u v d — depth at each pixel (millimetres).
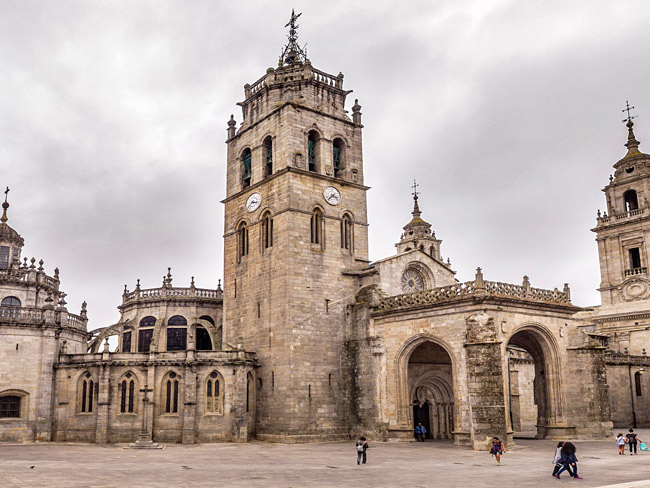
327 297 62500
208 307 75875
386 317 58562
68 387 62031
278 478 32625
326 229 64375
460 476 32938
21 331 62188
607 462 38188
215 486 29469
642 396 76500
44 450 51562
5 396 60562
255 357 62250
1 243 75500
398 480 31500
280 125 65500
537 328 53719
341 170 68875
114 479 32250
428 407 61562
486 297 49062
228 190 71562
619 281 88938
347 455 45562
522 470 35375
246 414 58938
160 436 58375
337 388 61000
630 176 90500
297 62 70812
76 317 70000
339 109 70312
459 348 50875
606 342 84938
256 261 64938
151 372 59500
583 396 54406
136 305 75812
